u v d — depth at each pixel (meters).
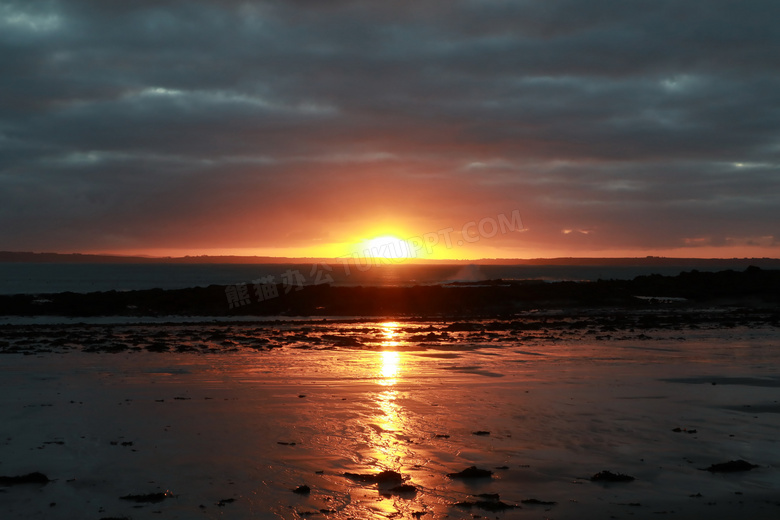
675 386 14.87
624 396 13.62
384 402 12.86
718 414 11.92
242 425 10.88
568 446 9.73
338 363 18.52
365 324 32.91
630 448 9.64
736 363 18.67
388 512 7.13
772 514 7.12
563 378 15.94
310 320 35.22
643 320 33.25
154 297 40.72
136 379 15.59
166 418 11.36
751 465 8.77
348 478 8.23
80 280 101.62
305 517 6.98
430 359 19.47
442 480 8.18
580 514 7.11
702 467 8.76
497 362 18.83
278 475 8.31
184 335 26.42
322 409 12.17
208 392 13.91
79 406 12.33
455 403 12.79
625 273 165.12
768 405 12.73
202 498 7.48
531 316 37.75
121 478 8.14
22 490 7.67
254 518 6.92
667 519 6.98
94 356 19.88
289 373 16.61
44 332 27.03
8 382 15.02
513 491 7.81
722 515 7.09
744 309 40.47
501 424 11.05
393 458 9.09
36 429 10.48
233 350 21.67
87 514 6.98
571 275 139.12
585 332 28.23
